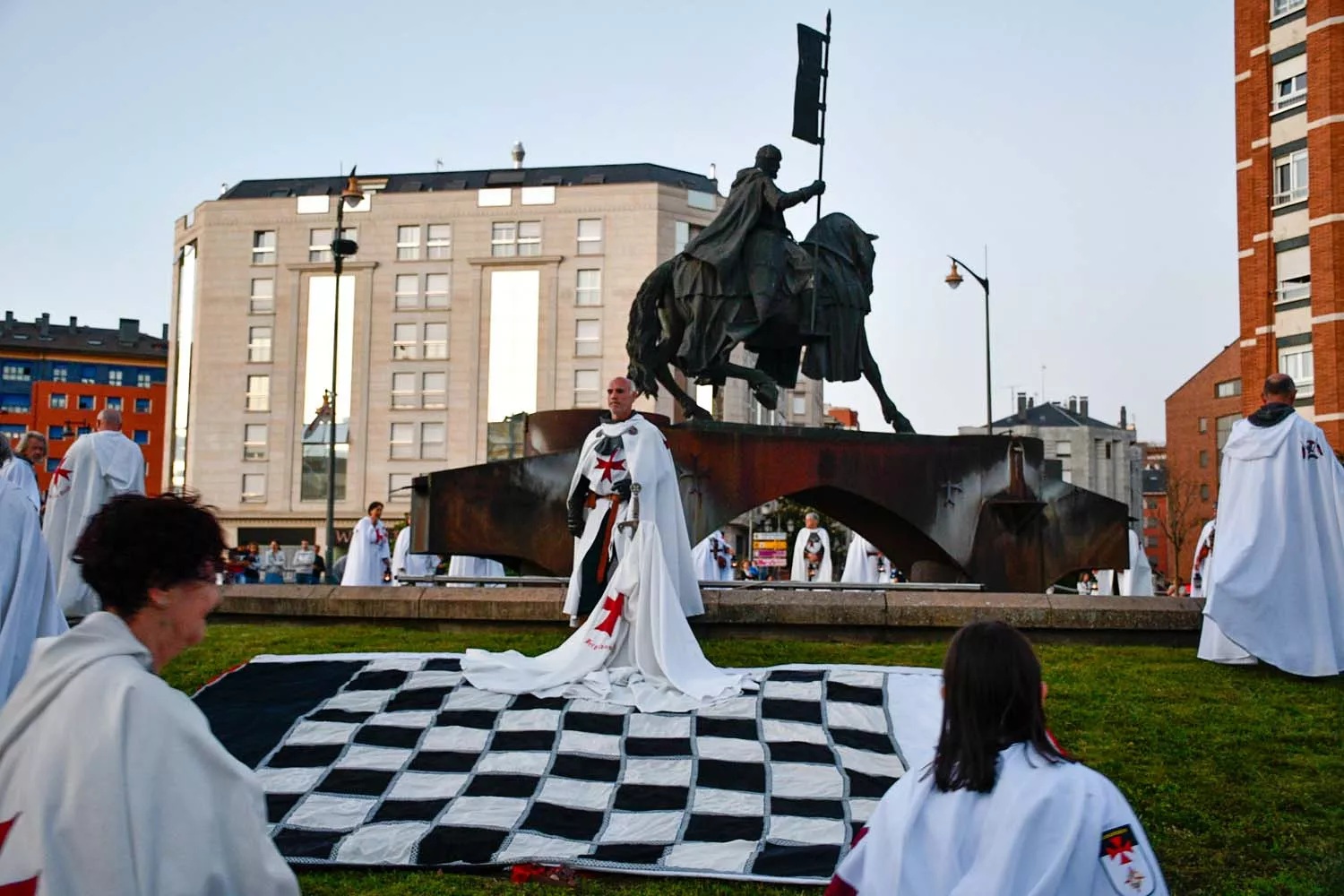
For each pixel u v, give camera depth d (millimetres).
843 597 12391
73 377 130875
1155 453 144625
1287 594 10531
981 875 3191
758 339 16375
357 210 81688
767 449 15711
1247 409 49125
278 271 82250
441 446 80312
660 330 16297
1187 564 92875
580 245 79938
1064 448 117250
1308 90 46344
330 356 81625
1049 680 10312
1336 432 44500
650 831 6816
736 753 8078
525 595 12602
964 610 12133
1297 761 8219
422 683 9516
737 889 6168
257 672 9883
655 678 9523
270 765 7844
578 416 15711
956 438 16438
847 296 16547
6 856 2678
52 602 7793
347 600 12914
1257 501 10719
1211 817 7207
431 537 14172
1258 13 49062
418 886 6176
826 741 8297
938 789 3426
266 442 81688
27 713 2824
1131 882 3139
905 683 9398
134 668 2912
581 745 8211
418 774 7691
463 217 80875
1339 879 6168
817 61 16531
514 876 6262
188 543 3098
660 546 9875
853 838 6715
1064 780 3266
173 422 86250
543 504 14562
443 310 80875
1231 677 10484
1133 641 12195
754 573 47906
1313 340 45688
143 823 2717
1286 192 48031
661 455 11188
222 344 82375
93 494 13805
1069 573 16875
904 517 16109
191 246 85688
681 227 80250
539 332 79938
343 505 80688
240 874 2846
